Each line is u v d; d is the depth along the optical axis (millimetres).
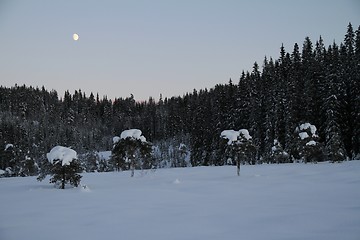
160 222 11625
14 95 170625
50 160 23375
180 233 10031
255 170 36094
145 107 185375
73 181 23453
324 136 55750
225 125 72562
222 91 82688
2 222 11797
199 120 87625
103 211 13820
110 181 28188
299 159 56000
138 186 23828
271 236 9359
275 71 79938
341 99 53125
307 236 9211
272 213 12719
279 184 23031
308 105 57812
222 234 9781
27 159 54031
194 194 19062
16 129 100375
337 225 10367
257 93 73625
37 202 16344
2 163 64688
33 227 11008
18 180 31953
